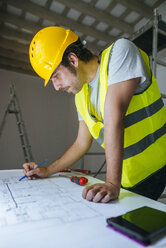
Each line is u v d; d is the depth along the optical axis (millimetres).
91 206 480
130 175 818
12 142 3953
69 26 2836
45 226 362
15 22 2775
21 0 2475
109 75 645
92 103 880
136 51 660
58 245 293
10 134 3957
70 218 402
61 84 826
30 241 305
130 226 330
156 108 790
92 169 3885
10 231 340
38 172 875
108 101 609
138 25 2848
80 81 825
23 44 3377
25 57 3697
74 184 755
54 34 806
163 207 480
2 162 3822
